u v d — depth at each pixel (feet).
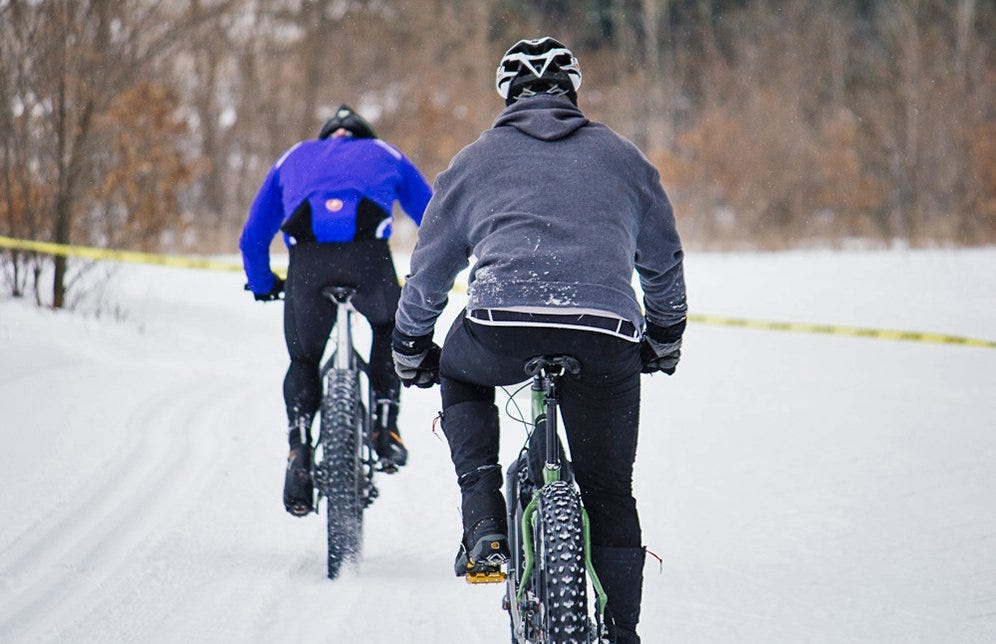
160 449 81.71
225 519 68.13
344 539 59.36
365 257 64.80
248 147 372.17
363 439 65.21
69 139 138.62
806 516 69.41
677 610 54.65
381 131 426.51
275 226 68.74
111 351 114.42
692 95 516.73
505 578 43.47
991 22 407.44
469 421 44.80
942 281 199.11
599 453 43.60
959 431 90.94
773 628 52.31
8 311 122.21
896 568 60.13
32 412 87.92
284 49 398.01
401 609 54.65
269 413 95.04
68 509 67.77
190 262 123.24
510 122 44.45
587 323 40.47
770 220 386.32
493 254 41.57
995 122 367.45
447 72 458.50
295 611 54.19
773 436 90.07
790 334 144.77
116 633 50.57
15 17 135.33
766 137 401.08
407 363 47.98
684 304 45.93
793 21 466.70
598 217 41.96
